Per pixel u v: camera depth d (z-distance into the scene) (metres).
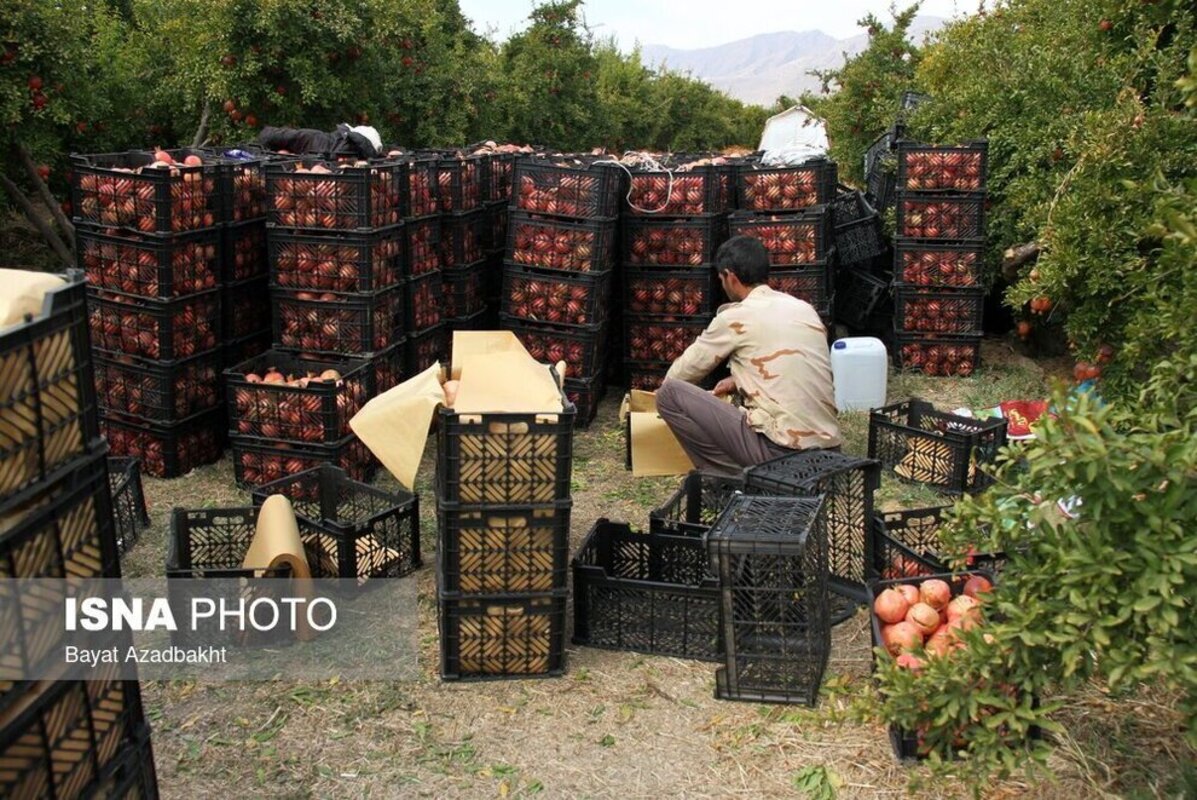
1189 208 3.33
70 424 2.44
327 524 4.84
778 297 5.41
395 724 4.03
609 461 6.86
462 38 19.23
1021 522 3.32
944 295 8.55
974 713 3.22
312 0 11.06
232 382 6.12
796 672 4.12
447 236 7.57
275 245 6.41
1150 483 2.89
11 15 8.40
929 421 6.73
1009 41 10.32
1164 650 2.83
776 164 8.17
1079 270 6.32
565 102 18.88
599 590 4.54
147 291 6.21
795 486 4.52
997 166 8.95
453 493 4.11
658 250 7.69
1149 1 7.02
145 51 11.65
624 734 3.98
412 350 7.10
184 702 4.16
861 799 3.59
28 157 9.31
